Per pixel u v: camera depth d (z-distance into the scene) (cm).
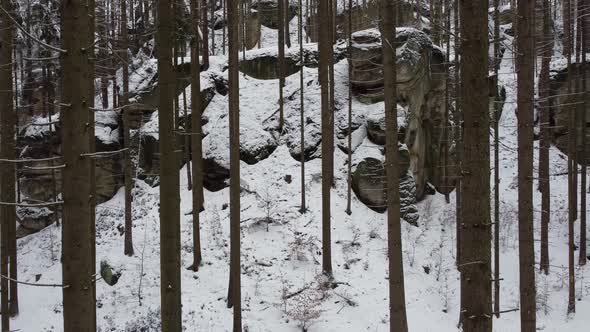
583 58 1975
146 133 2412
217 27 3875
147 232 2003
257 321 1516
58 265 1986
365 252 1909
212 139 2345
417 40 2364
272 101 2561
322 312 1579
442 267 1958
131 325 1455
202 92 2531
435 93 2506
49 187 2441
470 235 588
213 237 1886
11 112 1372
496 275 1619
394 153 1075
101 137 2411
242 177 2230
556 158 2650
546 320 1683
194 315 1509
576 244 2081
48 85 2545
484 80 586
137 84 2581
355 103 2438
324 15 1795
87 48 521
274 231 1959
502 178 2614
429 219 2262
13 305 1594
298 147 2333
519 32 999
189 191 2212
